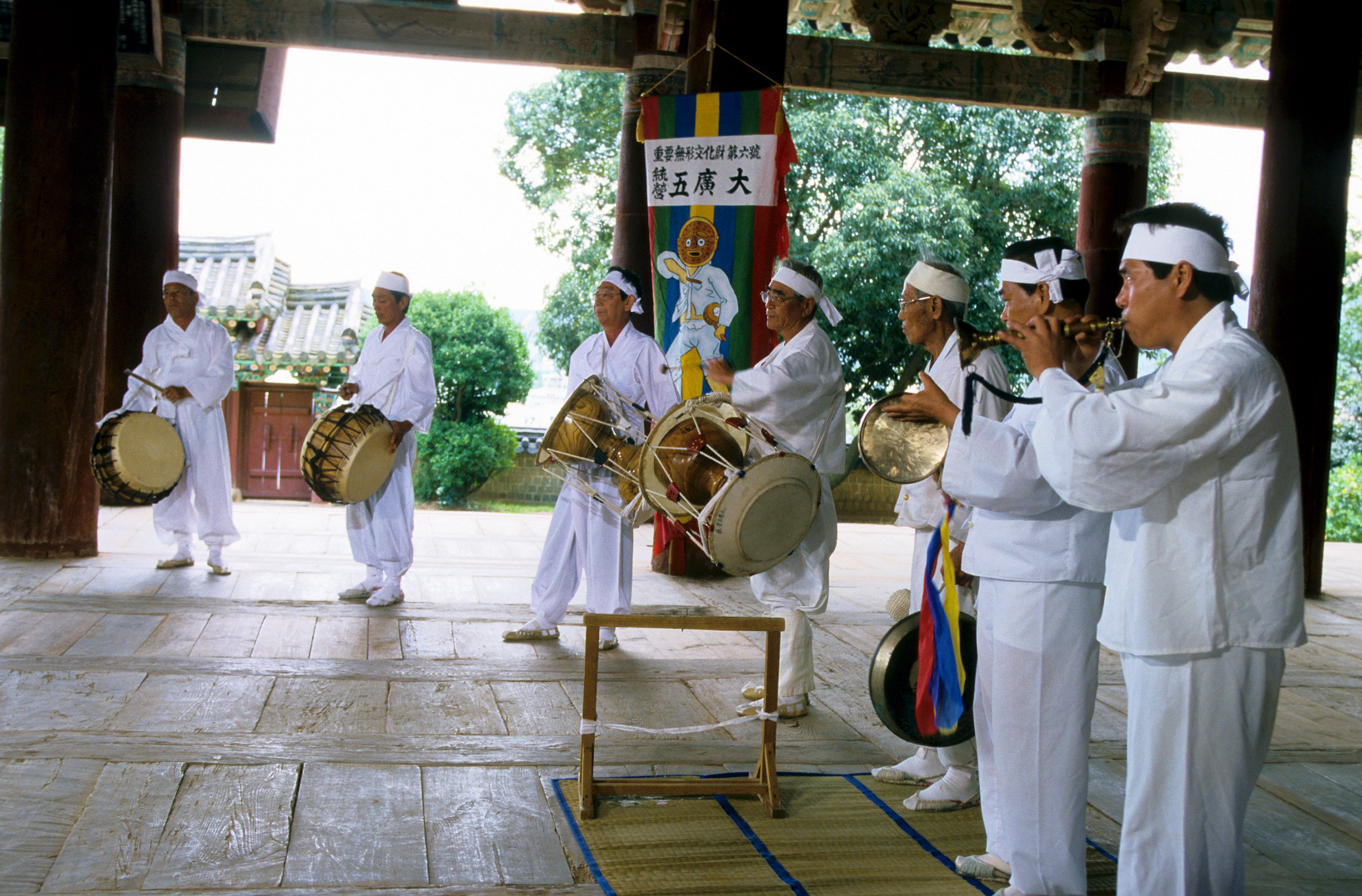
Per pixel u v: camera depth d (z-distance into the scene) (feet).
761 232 17.95
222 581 19.63
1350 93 25.14
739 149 17.93
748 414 12.28
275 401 37.06
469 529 28.32
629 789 10.35
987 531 8.48
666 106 18.22
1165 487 6.79
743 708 13.39
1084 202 31.73
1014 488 7.94
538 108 50.90
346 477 16.81
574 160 51.29
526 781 10.80
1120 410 6.63
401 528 18.28
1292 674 17.39
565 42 29.19
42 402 20.74
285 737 11.59
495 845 9.30
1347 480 46.75
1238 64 33.32
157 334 20.06
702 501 11.62
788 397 12.25
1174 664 6.80
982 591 8.79
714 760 11.67
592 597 16.08
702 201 18.11
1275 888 9.38
